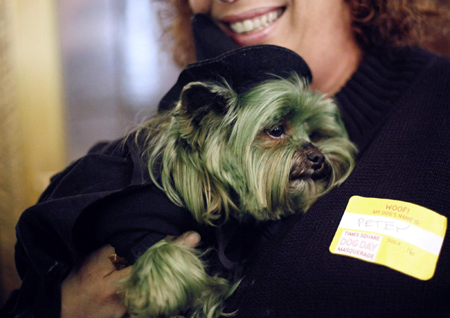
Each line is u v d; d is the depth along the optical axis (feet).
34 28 7.36
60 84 7.97
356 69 4.23
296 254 2.90
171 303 2.83
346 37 4.18
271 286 2.87
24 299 3.37
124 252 2.97
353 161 3.46
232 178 3.18
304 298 2.72
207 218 3.12
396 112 3.41
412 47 3.89
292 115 3.38
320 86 4.38
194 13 4.36
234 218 3.44
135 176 3.00
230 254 3.33
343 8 4.05
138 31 9.96
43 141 7.82
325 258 2.78
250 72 3.21
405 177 2.90
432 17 4.13
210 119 3.15
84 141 9.48
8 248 7.55
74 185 3.18
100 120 9.77
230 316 2.96
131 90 10.02
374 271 2.61
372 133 3.53
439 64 3.53
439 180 2.80
